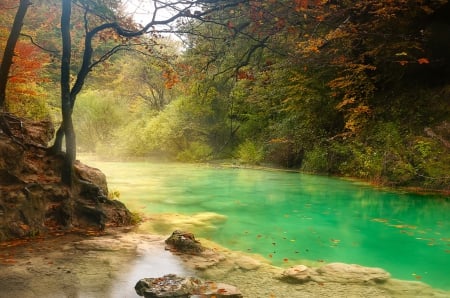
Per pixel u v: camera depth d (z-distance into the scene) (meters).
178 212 9.28
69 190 7.38
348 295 4.41
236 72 12.40
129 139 25.55
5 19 14.61
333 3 13.01
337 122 17.83
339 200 10.92
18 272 4.78
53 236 6.49
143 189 12.55
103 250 5.78
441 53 14.95
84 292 4.23
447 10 14.13
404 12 13.60
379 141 14.81
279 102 20.75
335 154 16.59
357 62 15.41
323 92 17.44
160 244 6.17
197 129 24.06
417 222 8.56
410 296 4.43
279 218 8.80
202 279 4.75
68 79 7.58
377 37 14.41
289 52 12.79
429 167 12.61
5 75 8.52
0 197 6.25
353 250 6.59
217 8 7.79
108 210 7.70
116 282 4.54
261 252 6.40
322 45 13.32
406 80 15.97
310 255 6.30
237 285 4.63
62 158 7.83
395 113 15.26
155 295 4.07
